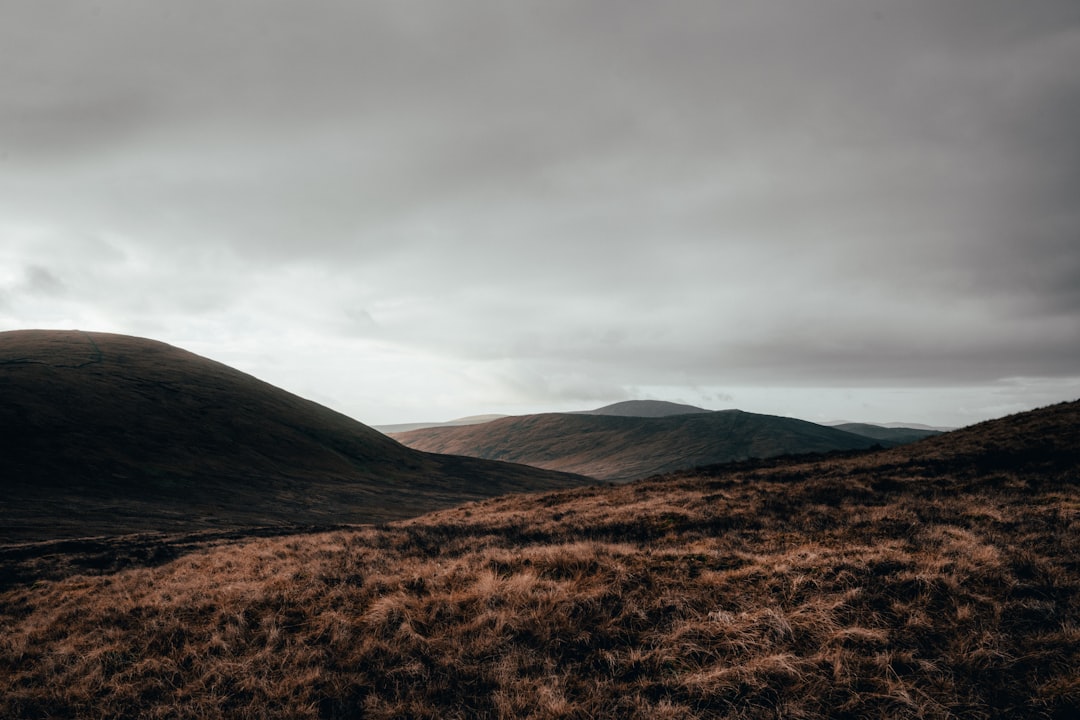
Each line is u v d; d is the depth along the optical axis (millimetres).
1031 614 8297
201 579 14461
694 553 11836
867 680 7246
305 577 13219
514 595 10219
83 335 125750
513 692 7785
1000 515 13602
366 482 87625
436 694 7961
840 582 9609
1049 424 27031
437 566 13062
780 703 7008
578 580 10797
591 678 7965
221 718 7832
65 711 8445
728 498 20047
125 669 9516
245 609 11070
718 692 7301
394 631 9609
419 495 85250
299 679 8500
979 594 8828
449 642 9047
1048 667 7160
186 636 10344
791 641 8180
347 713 7836
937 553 10664
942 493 18062
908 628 8180
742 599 9461
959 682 7062
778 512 16859
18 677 9523
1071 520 12703
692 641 8453
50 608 13617
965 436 30781
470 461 139375
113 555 20703
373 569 13539
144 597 13195
